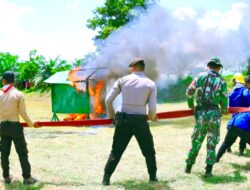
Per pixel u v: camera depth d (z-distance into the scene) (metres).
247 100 6.43
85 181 5.56
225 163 6.57
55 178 5.68
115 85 5.21
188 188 5.12
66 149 8.07
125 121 5.06
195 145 5.75
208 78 5.59
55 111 13.41
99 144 8.77
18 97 5.15
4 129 5.18
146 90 5.07
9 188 5.11
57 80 13.08
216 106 5.61
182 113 5.70
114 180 5.58
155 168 5.30
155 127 12.16
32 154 7.47
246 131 6.27
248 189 5.02
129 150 7.84
